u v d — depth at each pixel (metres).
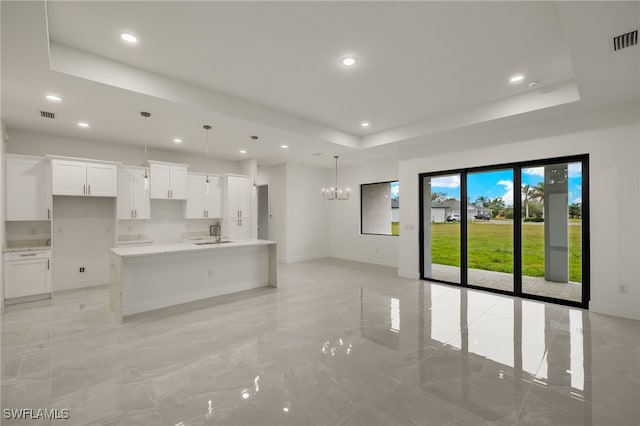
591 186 4.00
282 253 8.20
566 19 2.17
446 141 5.52
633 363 2.63
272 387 2.28
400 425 1.87
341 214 8.79
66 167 4.82
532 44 2.89
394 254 7.48
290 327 3.48
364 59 3.17
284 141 5.56
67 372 2.49
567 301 4.28
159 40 2.81
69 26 2.58
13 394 2.18
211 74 3.49
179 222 6.68
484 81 3.69
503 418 1.93
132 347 2.96
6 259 4.25
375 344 3.03
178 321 3.69
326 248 9.09
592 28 2.26
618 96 3.54
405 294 4.91
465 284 5.37
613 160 3.85
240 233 7.14
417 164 5.95
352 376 2.44
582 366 2.58
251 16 2.47
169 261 4.34
